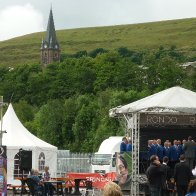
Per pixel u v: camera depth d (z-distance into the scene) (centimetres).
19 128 5572
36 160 5419
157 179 3247
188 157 3656
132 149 3809
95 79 19775
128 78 18112
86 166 7081
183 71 16825
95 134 12188
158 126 4325
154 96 3953
